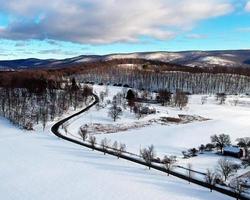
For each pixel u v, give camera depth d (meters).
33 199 98.56
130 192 102.62
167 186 107.62
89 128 190.88
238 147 144.00
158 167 126.50
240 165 127.44
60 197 99.62
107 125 198.00
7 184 109.62
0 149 149.62
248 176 116.06
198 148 153.75
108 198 98.56
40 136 173.12
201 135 177.25
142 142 163.25
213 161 134.12
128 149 150.75
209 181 106.94
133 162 132.50
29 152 144.88
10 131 184.50
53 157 138.00
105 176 116.50
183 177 115.88
